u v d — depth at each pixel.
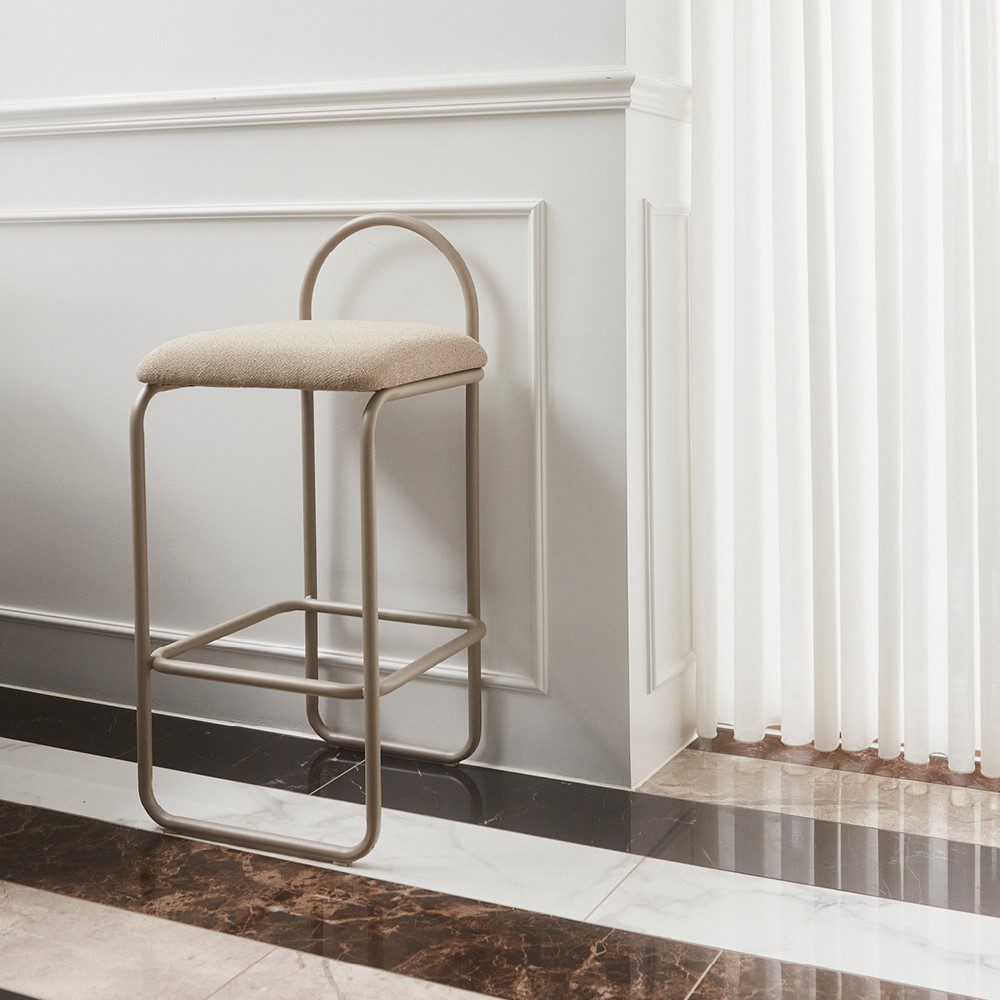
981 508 1.69
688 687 1.89
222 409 1.92
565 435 1.70
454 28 1.70
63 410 2.04
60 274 2.00
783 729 1.84
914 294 1.69
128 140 1.92
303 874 1.48
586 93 1.61
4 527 2.11
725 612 1.93
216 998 1.22
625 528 1.68
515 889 1.43
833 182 1.73
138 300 1.95
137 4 1.89
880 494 1.74
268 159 1.83
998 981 1.23
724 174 1.83
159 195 1.92
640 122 1.65
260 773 1.78
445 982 1.25
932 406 1.77
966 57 1.63
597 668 1.72
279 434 1.89
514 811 1.65
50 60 1.97
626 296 1.64
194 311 1.92
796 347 1.76
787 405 1.76
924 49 1.65
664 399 1.77
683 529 1.85
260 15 1.82
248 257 1.87
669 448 1.79
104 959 1.29
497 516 1.75
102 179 1.95
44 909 1.40
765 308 1.81
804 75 1.73
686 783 1.73
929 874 1.45
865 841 1.54
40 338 2.04
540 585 1.73
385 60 1.75
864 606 1.80
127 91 1.92
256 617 1.76
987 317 1.65
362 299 1.81
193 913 1.39
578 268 1.66
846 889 1.42
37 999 1.22
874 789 1.70
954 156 1.64
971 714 1.72
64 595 2.09
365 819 1.59
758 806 1.65
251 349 1.49
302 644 1.91
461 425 1.76
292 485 1.89
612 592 1.70
